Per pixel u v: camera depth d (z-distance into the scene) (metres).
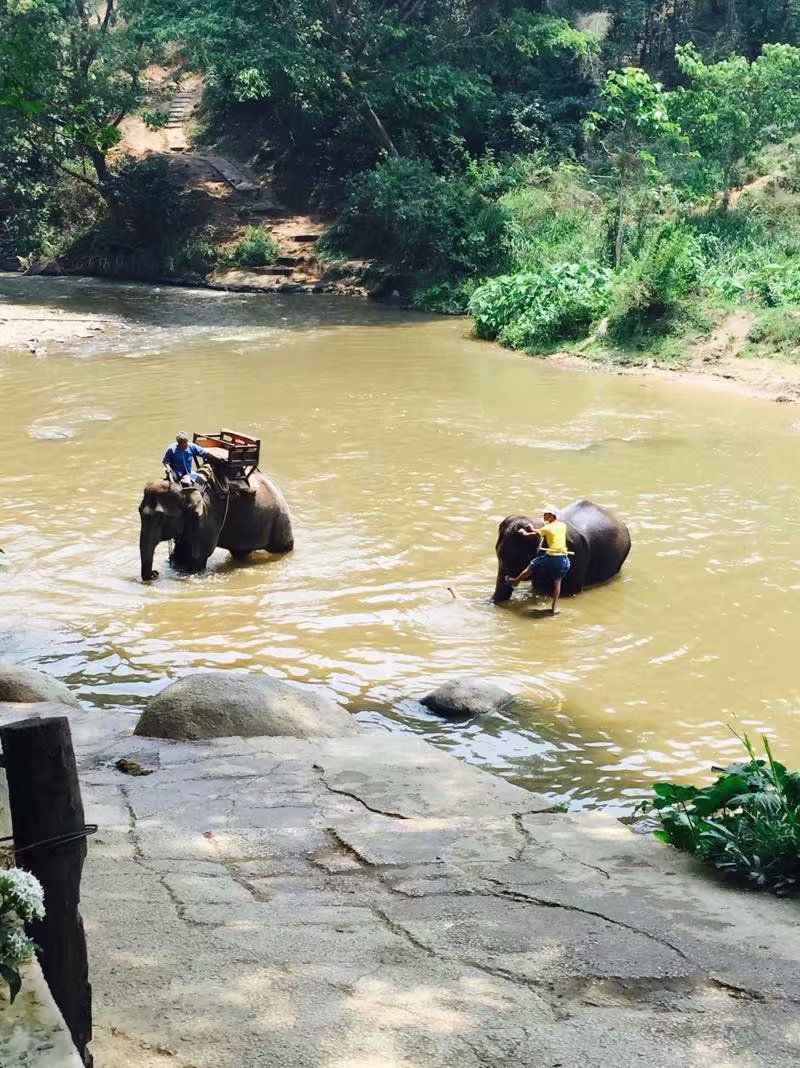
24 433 20.94
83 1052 3.75
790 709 10.72
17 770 3.63
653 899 5.46
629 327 29.44
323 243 44.50
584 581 13.84
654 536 15.77
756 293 29.41
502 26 45.59
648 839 6.63
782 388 25.22
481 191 41.84
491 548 15.32
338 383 26.17
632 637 12.44
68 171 47.84
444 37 47.38
